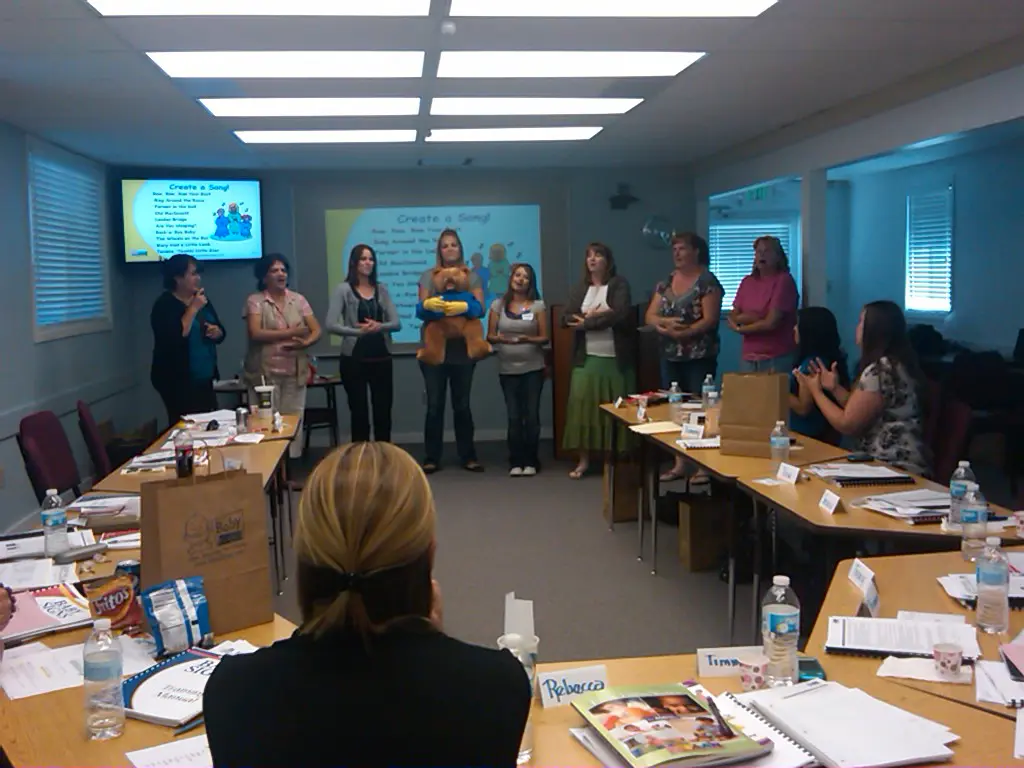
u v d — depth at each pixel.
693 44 3.74
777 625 1.72
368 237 7.55
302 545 1.09
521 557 4.56
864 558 2.37
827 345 4.26
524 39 3.58
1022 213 6.18
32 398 5.21
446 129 5.66
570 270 7.77
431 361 6.25
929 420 3.83
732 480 3.21
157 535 1.87
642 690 1.62
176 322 5.53
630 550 4.65
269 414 4.61
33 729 1.55
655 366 6.69
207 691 1.07
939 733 1.46
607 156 7.05
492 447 7.48
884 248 7.88
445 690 1.04
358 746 1.02
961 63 4.14
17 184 5.10
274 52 3.68
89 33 3.32
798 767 1.38
